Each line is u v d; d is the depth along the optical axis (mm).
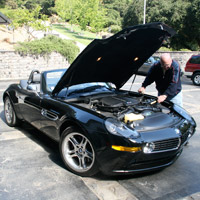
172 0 29297
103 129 2969
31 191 2932
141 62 4504
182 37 31969
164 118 3605
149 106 3998
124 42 3598
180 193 3016
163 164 3289
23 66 15859
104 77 4492
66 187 3039
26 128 5223
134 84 12453
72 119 3275
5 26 28734
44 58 16547
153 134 3102
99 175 3373
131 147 2869
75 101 3973
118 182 3203
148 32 3549
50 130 3855
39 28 23953
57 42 17328
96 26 37625
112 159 2926
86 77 4152
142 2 30797
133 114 3445
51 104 3818
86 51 3318
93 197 2848
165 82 4438
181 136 3287
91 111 3270
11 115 5145
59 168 3520
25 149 4145
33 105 4250
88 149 3240
